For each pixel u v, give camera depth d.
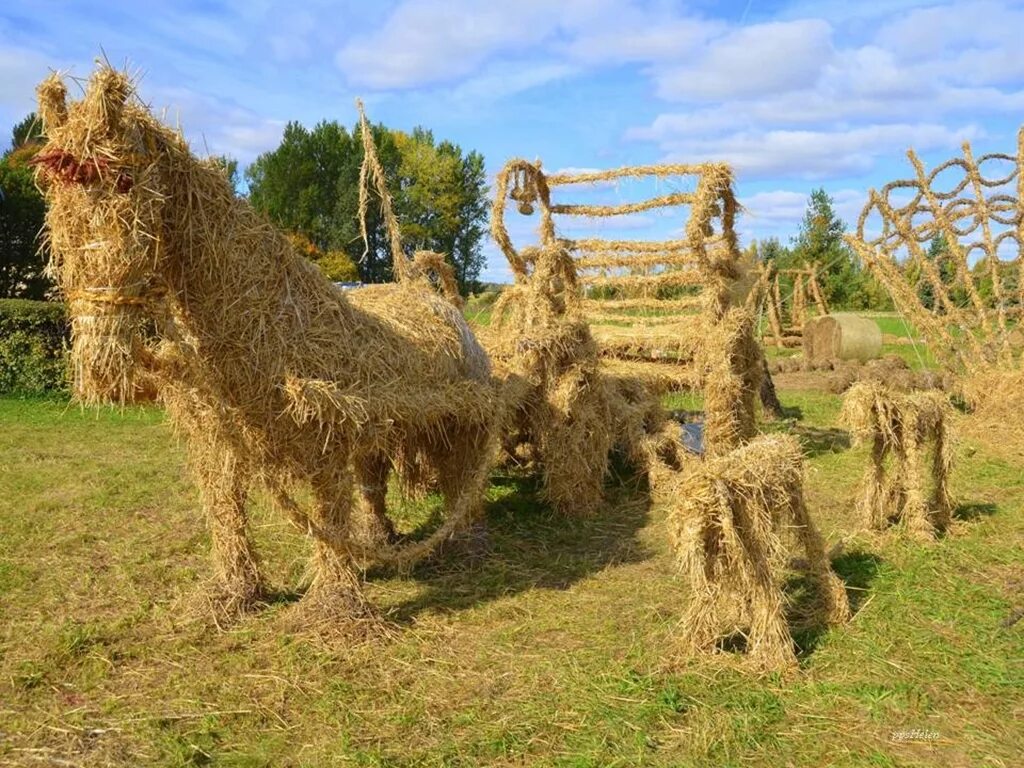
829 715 3.40
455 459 5.35
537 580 5.10
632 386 7.73
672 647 3.98
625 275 8.45
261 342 3.79
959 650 3.94
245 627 4.35
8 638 4.23
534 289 6.66
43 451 8.55
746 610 3.88
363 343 4.23
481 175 39.44
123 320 3.21
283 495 4.04
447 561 5.37
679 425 7.95
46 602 4.70
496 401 5.24
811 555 4.26
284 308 3.90
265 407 3.83
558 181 8.11
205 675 3.85
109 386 3.29
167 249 3.57
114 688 3.75
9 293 16.00
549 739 3.27
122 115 3.17
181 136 3.59
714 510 3.69
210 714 3.49
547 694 3.62
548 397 6.48
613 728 3.31
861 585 4.77
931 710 3.44
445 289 7.25
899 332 24.69
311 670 3.88
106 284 3.17
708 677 3.70
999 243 10.72
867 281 29.25
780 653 3.77
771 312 21.62
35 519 6.25
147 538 5.83
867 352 17.77
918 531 5.57
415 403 4.40
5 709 3.54
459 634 4.30
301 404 3.75
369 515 5.64
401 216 35.91
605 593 4.86
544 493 6.67
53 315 11.99
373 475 5.58
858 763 3.07
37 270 15.96
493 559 5.47
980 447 8.64
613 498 7.02
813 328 18.84
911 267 13.19
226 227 3.73
